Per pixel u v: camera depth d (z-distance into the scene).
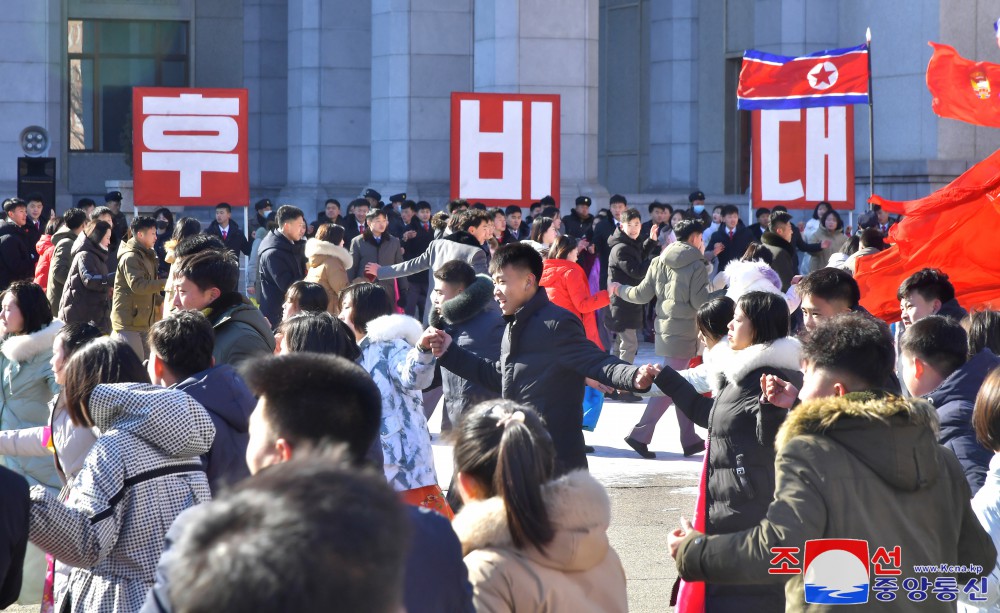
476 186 24.45
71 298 19.30
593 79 34.31
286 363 4.75
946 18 35.38
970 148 35.66
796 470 5.42
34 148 37.22
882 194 36.31
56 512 6.12
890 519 5.38
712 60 44.97
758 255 21.66
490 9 33.97
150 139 24.48
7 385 10.17
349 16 46.62
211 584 2.00
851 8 37.97
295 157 47.69
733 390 7.80
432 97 39.19
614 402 21.17
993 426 6.38
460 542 4.67
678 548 5.76
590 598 4.92
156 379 7.54
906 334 7.78
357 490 2.17
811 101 24.28
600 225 29.23
